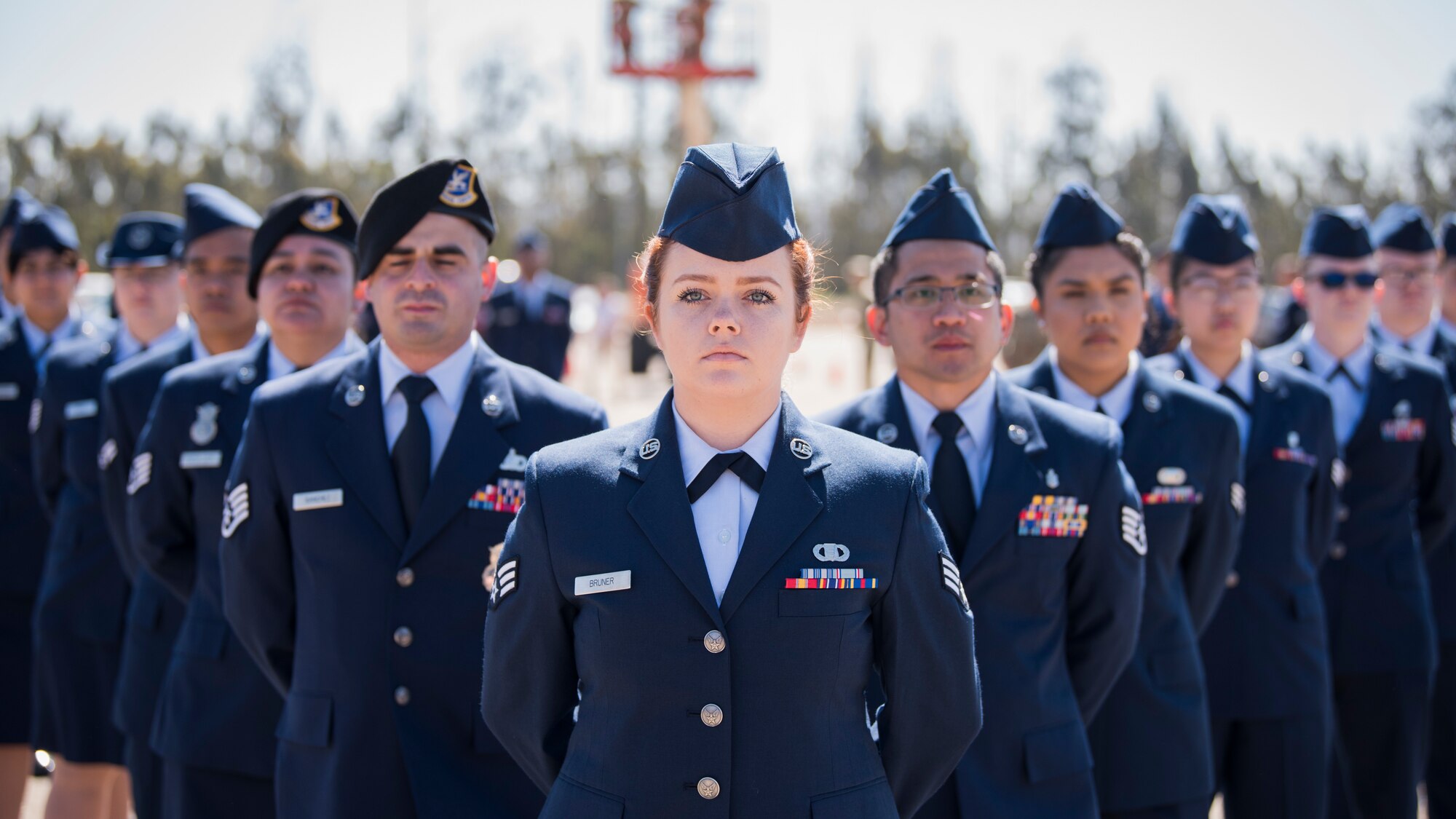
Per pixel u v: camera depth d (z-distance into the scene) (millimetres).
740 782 2102
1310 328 5289
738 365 2121
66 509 4762
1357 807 4930
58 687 4590
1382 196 37375
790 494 2195
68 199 36656
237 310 4391
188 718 3420
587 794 2137
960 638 2340
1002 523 3039
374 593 2918
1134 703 3424
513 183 47219
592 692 2195
